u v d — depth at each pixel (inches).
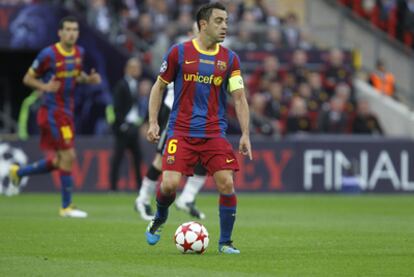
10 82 3565.5
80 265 1048.8
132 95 2623.0
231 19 3420.3
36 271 998.4
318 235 1446.9
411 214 2026.3
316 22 3782.0
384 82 3582.7
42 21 3036.4
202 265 1053.8
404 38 3823.8
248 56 3304.6
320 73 3334.2
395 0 3863.2
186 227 1167.0
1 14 3019.2
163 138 1734.7
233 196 1171.3
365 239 1381.6
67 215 1833.2
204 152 1168.2
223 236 1183.6
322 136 2947.8
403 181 2957.7
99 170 2795.3
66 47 1809.8
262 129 3011.8
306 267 1041.5
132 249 1217.4
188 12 3383.4
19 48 3038.9
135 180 2824.8
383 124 3474.4
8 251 1189.1
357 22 3769.7
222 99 1179.3
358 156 2933.1
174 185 1163.3
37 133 3243.1
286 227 1612.9
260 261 1091.9
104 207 2156.7
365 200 2581.2
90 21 3198.8
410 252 1201.4
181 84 1164.5
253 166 2871.6
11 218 1747.0
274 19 3548.2
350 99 3257.9
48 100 1825.8
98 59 3117.6
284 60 3316.9
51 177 2787.9
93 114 3132.4
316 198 2659.9
